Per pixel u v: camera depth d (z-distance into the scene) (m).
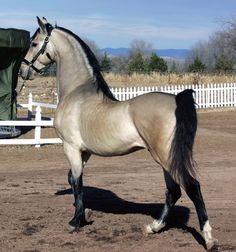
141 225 7.80
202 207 6.07
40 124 16.22
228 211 8.73
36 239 7.19
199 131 20.02
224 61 50.50
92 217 8.30
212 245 6.22
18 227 7.80
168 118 6.17
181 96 6.18
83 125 7.07
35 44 7.99
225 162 13.73
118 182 11.41
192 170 6.01
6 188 10.88
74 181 7.39
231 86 30.44
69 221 8.08
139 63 52.38
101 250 6.66
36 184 11.28
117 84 39.91
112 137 6.68
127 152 6.76
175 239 7.05
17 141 16.06
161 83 39.84
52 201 9.60
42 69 8.11
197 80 38.00
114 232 7.41
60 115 7.43
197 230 7.45
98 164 13.77
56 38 7.88
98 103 7.06
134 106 6.49
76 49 7.74
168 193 7.10
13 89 18.42
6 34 16.55
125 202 9.49
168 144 6.16
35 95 33.06
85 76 7.57
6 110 18.23
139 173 12.47
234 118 25.00
